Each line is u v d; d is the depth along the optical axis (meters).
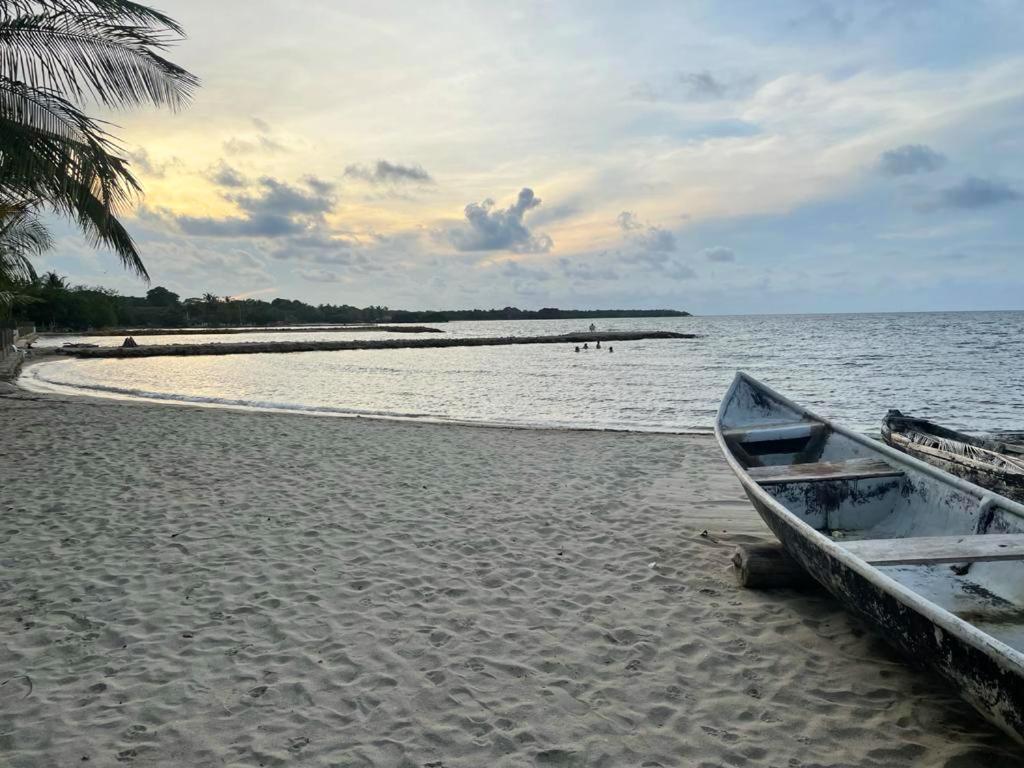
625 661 3.90
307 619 4.36
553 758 3.01
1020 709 2.55
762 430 6.46
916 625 3.06
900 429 8.88
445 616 4.45
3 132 8.27
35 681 3.54
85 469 8.40
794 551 4.42
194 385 25.56
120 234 9.74
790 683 3.68
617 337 72.62
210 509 6.78
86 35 8.95
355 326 127.12
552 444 10.92
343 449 10.15
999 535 3.75
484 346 64.25
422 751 3.04
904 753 3.08
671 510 7.07
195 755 2.97
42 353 38.44
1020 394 21.31
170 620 4.30
